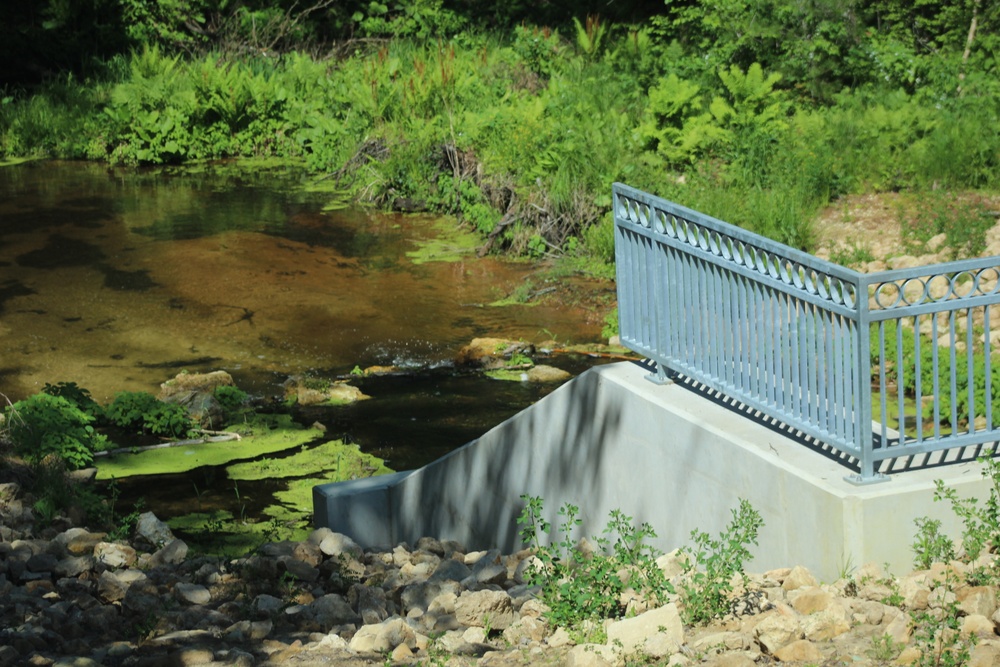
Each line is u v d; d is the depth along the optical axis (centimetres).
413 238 1756
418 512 873
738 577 536
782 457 557
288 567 688
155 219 1875
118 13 3020
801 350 555
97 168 2300
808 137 1680
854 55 1977
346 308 1438
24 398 1155
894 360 1011
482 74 2427
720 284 609
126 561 733
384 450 1037
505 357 1258
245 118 2472
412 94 2225
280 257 1655
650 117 1812
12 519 807
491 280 1546
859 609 480
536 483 756
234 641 550
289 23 3109
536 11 3216
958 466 541
